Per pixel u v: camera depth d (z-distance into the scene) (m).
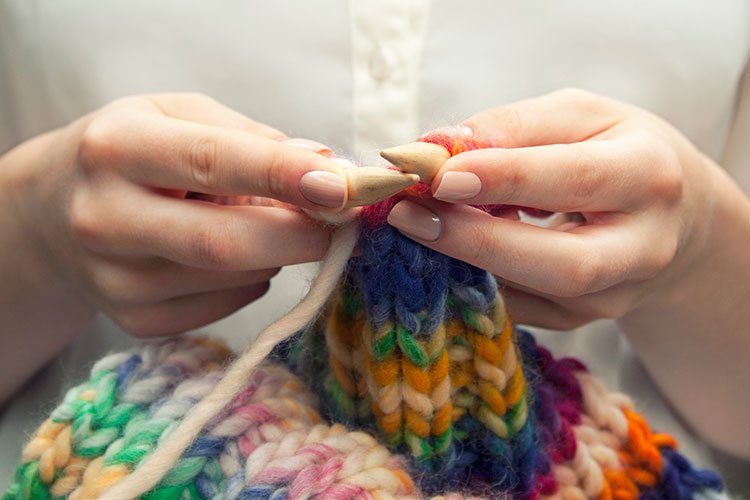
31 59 0.47
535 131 0.36
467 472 0.34
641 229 0.34
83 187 0.34
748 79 0.49
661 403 0.47
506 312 0.33
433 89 0.45
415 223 0.31
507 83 0.45
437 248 0.31
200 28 0.45
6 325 0.42
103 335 0.48
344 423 0.34
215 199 0.36
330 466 0.31
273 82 0.45
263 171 0.31
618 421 0.37
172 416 0.32
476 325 0.32
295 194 0.30
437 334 0.32
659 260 0.35
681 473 0.37
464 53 0.45
